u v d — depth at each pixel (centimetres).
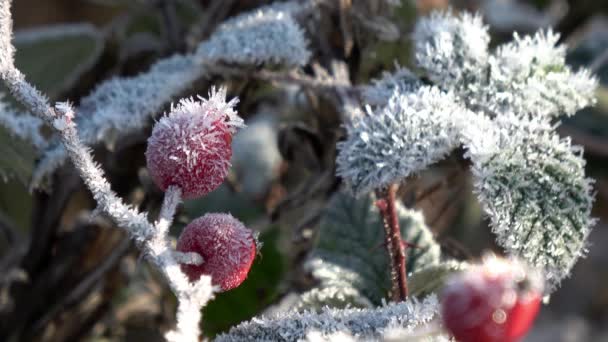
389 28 28
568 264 22
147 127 28
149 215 28
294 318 21
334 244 26
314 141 29
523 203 22
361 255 26
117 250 30
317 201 30
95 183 20
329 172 29
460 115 23
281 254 31
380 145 23
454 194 30
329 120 29
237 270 21
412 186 28
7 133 27
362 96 26
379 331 21
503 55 25
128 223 20
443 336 21
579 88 24
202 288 19
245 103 29
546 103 24
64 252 31
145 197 28
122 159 30
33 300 31
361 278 26
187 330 19
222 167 21
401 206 26
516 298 18
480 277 18
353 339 20
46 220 31
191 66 28
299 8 29
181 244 21
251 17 27
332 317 21
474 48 25
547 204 22
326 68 28
